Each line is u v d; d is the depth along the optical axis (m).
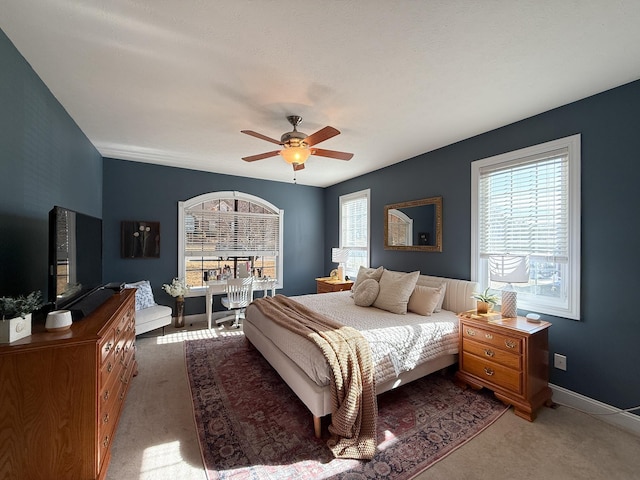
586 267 2.26
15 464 1.30
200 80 2.05
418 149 3.56
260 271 5.36
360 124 2.80
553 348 2.44
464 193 3.22
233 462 1.69
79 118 2.72
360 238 5.00
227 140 3.30
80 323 1.61
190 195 4.66
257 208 5.30
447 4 1.37
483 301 2.66
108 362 1.64
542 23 1.49
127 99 2.33
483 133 3.03
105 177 4.07
